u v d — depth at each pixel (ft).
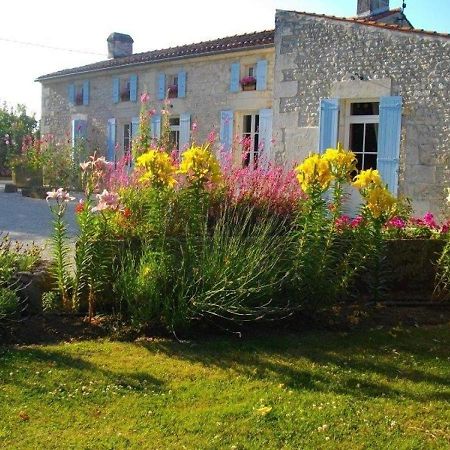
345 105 36.04
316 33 36.40
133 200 18.12
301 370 13.07
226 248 15.80
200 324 15.48
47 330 14.83
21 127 88.02
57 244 16.08
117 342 14.53
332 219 16.20
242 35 49.70
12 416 10.49
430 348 14.66
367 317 16.76
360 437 10.13
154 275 15.08
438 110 31.68
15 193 55.31
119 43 67.10
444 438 10.23
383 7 46.14
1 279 15.30
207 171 16.28
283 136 38.24
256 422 10.52
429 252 18.67
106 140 57.52
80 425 10.27
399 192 33.32
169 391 11.78
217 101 45.93
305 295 15.93
